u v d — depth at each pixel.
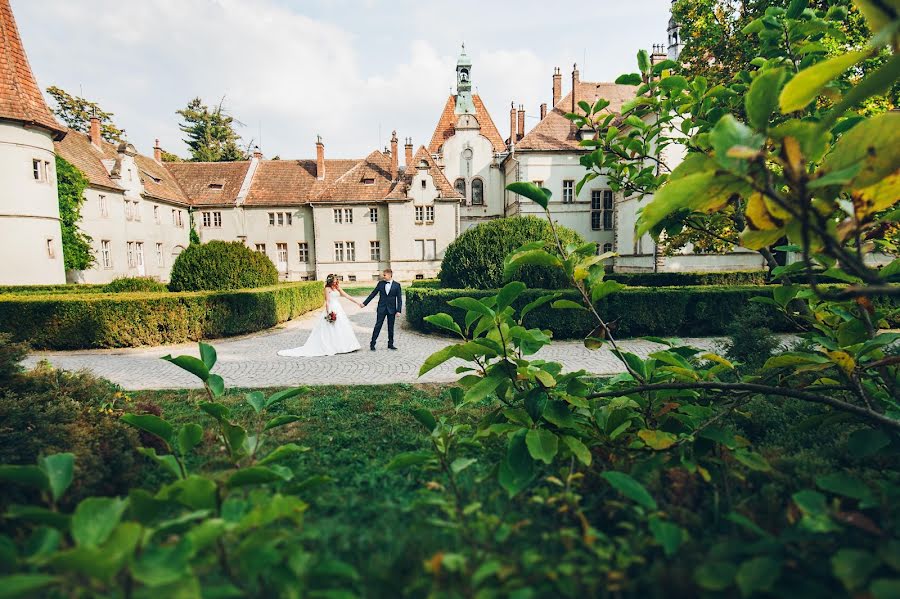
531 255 2.29
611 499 2.30
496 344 2.50
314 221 37.00
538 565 1.63
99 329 10.66
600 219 32.53
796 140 1.29
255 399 2.76
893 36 1.15
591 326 10.63
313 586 1.46
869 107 7.82
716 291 10.70
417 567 1.71
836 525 1.57
